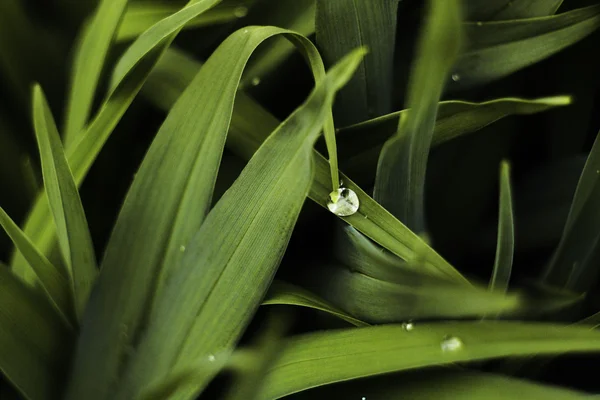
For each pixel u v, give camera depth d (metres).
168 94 0.24
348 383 0.21
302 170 0.21
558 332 0.20
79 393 0.21
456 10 0.20
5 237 0.24
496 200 0.25
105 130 0.22
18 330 0.21
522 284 0.24
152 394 0.20
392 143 0.22
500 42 0.24
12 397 0.22
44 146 0.21
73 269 0.21
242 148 0.23
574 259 0.24
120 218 0.21
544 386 0.20
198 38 0.25
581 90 0.26
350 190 0.21
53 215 0.21
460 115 0.23
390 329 0.21
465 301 0.21
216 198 0.24
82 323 0.21
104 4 0.23
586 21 0.24
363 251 0.22
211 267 0.21
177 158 0.21
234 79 0.21
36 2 0.26
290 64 0.25
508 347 0.20
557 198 0.25
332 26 0.23
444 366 0.21
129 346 0.21
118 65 0.22
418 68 0.21
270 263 0.21
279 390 0.21
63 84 0.26
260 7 0.24
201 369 0.21
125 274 0.21
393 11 0.23
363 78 0.24
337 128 0.24
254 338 0.22
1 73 0.25
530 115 0.26
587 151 0.26
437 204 0.25
